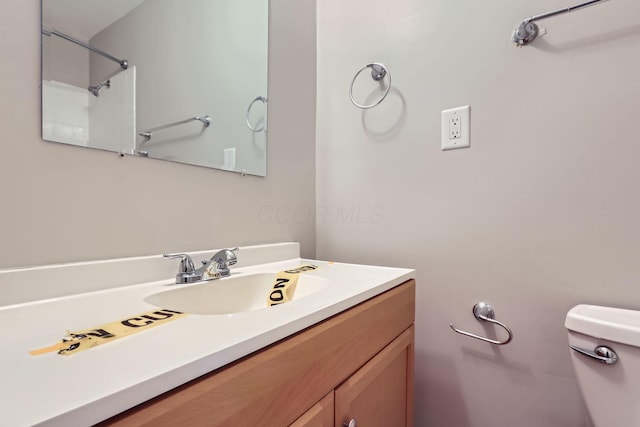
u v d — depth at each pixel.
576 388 0.76
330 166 1.20
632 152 0.71
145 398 0.27
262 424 0.37
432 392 0.96
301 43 1.17
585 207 0.76
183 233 0.78
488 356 0.88
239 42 0.96
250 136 0.98
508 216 0.85
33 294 0.52
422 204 0.99
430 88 0.98
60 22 0.59
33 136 0.55
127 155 0.68
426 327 0.98
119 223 0.66
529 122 0.82
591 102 0.75
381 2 1.08
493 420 0.87
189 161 0.81
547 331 0.80
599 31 0.74
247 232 0.96
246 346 0.36
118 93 0.68
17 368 0.29
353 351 0.54
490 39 0.88
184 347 0.33
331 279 0.70
